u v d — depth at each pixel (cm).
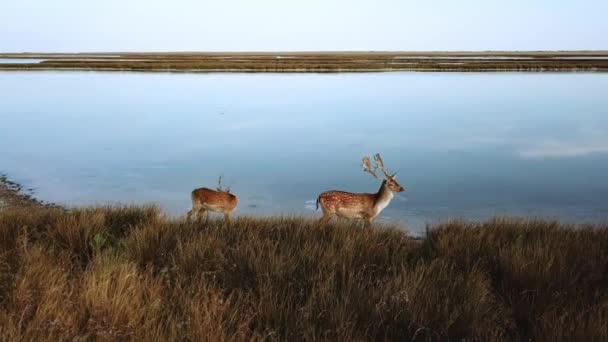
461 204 1480
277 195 1600
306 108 3994
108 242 767
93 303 468
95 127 3158
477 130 2888
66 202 1506
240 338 430
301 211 1405
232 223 891
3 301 486
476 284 546
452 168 1973
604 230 903
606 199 1519
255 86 5931
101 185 1736
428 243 785
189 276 595
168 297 532
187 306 487
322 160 2152
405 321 472
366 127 3053
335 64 10312
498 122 3155
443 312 481
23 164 2091
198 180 1812
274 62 11431
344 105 4147
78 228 782
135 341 421
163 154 2309
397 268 627
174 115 3691
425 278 560
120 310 456
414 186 1705
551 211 1402
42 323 433
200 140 2675
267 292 518
